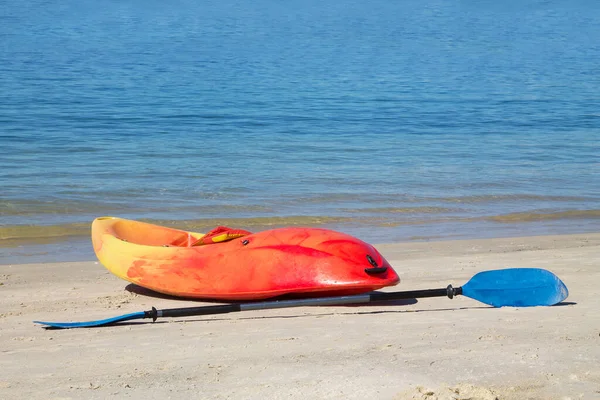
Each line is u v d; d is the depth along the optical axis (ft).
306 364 14.32
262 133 66.74
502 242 33.60
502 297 19.77
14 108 74.90
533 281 20.16
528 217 40.06
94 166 50.75
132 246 24.18
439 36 174.60
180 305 21.84
